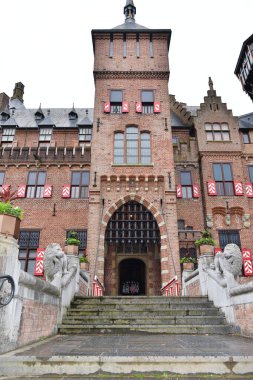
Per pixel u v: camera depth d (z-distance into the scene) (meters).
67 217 20.12
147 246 20.61
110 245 20.69
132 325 8.45
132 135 19.47
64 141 23.98
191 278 12.98
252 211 20.03
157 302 10.19
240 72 26.12
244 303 7.51
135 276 23.77
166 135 19.31
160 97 20.42
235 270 8.81
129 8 26.09
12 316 5.06
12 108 27.62
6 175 21.23
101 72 20.81
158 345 5.72
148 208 17.64
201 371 4.13
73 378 3.97
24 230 19.78
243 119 25.06
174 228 17.00
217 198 20.02
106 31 21.59
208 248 11.53
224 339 6.79
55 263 8.66
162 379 3.92
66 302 9.42
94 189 17.80
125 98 20.33
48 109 28.00
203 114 22.38
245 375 4.08
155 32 21.86
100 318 8.86
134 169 18.39
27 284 5.80
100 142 19.02
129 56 21.34
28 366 4.21
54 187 20.94
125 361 4.20
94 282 14.30
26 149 21.78
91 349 5.15
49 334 7.41
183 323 8.72
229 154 21.14
